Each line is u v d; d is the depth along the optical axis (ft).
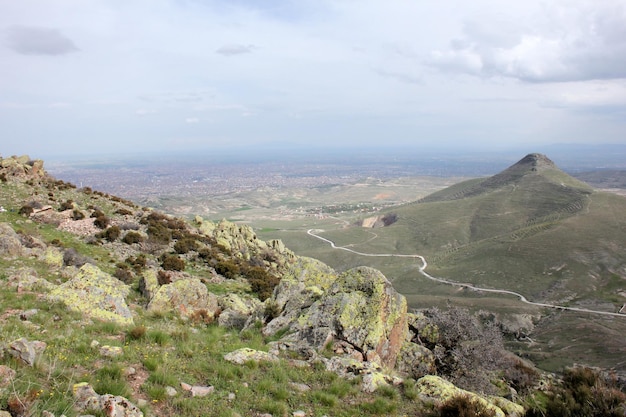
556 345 328.49
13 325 42.14
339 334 54.85
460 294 552.82
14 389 24.76
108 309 57.00
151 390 31.65
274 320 63.77
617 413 42.29
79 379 30.73
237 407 33.27
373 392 42.42
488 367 64.23
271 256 198.90
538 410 46.98
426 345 66.23
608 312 431.84
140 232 145.69
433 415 39.70
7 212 130.00
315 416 34.86
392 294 61.82
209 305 81.30
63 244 114.83
